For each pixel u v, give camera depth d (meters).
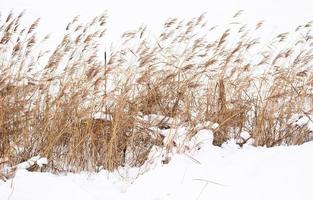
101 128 5.39
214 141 5.70
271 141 5.74
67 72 6.22
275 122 5.87
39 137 5.39
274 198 3.94
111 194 4.56
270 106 5.88
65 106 5.45
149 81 5.99
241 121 5.86
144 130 5.46
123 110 5.39
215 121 5.77
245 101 6.16
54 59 6.07
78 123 5.36
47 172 5.05
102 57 9.80
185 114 5.60
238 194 4.09
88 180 4.98
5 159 4.84
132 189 4.59
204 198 4.13
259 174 4.36
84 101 5.68
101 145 5.42
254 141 5.67
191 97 6.01
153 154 5.21
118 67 6.35
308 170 4.29
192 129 5.36
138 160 5.45
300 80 6.58
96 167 5.32
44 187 4.51
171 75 5.77
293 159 4.56
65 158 5.34
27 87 5.82
